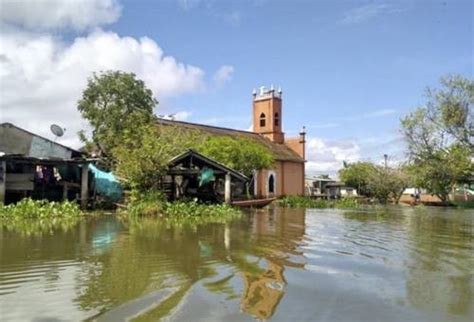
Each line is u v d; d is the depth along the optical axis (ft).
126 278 27.40
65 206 71.77
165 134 109.09
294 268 31.45
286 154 185.47
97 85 110.32
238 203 104.58
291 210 111.45
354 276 29.14
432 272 30.81
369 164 216.13
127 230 53.31
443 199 164.55
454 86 136.56
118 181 85.87
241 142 127.85
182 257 34.88
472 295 24.72
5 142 85.15
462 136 138.82
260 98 195.31
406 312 21.71
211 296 23.50
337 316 20.93
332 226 65.87
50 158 79.56
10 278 27.22
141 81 113.29
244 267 31.40
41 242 42.27
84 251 37.22
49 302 22.24
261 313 21.02
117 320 19.77
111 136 105.70
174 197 96.07
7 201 79.61
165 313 20.74
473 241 48.73
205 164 96.32
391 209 129.90
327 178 243.19
